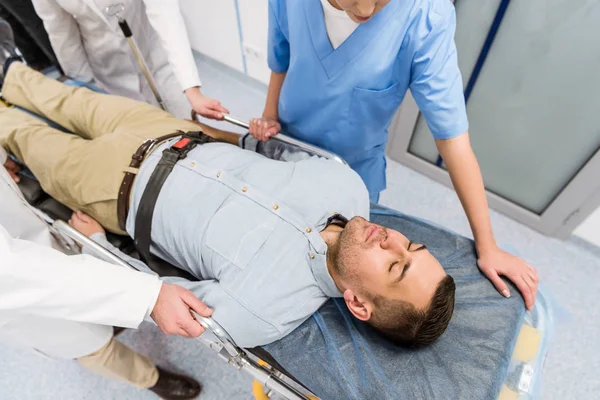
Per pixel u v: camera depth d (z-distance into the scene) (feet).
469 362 2.75
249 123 3.93
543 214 5.53
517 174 5.52
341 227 3.17
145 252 3.46
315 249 2.98
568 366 4.60
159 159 3.43
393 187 6.35
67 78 5.40
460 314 2.95
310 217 3.20
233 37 6.95
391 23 2.59
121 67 5.29
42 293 2.11
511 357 2.89
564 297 5.15
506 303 2.96
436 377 2.70
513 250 4.24
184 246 3.22
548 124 4.74
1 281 1.99
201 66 8.16
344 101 3.18
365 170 4.12
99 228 3.65
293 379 2.93
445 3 2.59
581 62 4.02
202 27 7.31
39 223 2.91
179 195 3.27
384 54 2.78
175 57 4.25
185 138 3.59
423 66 2.73
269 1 3.00
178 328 2.57
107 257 2.93
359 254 2.79
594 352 4.70
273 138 3.83
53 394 4.39
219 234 3.07
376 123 3.41
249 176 3.39
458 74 2.76
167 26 4.13
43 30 5.44
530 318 3.10
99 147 3.60
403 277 2.66
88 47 5.03
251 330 2.80
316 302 3.03
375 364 2.79
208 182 3.29
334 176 3.37
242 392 4.42
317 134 3.69
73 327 2.84
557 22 3.89
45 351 2.93
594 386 4.47
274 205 3.13
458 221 5.93
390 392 2.66
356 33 2.67
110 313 2.36
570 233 5.48
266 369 2.95
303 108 3.47
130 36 4.10
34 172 3.78
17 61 4.92
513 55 4.39
